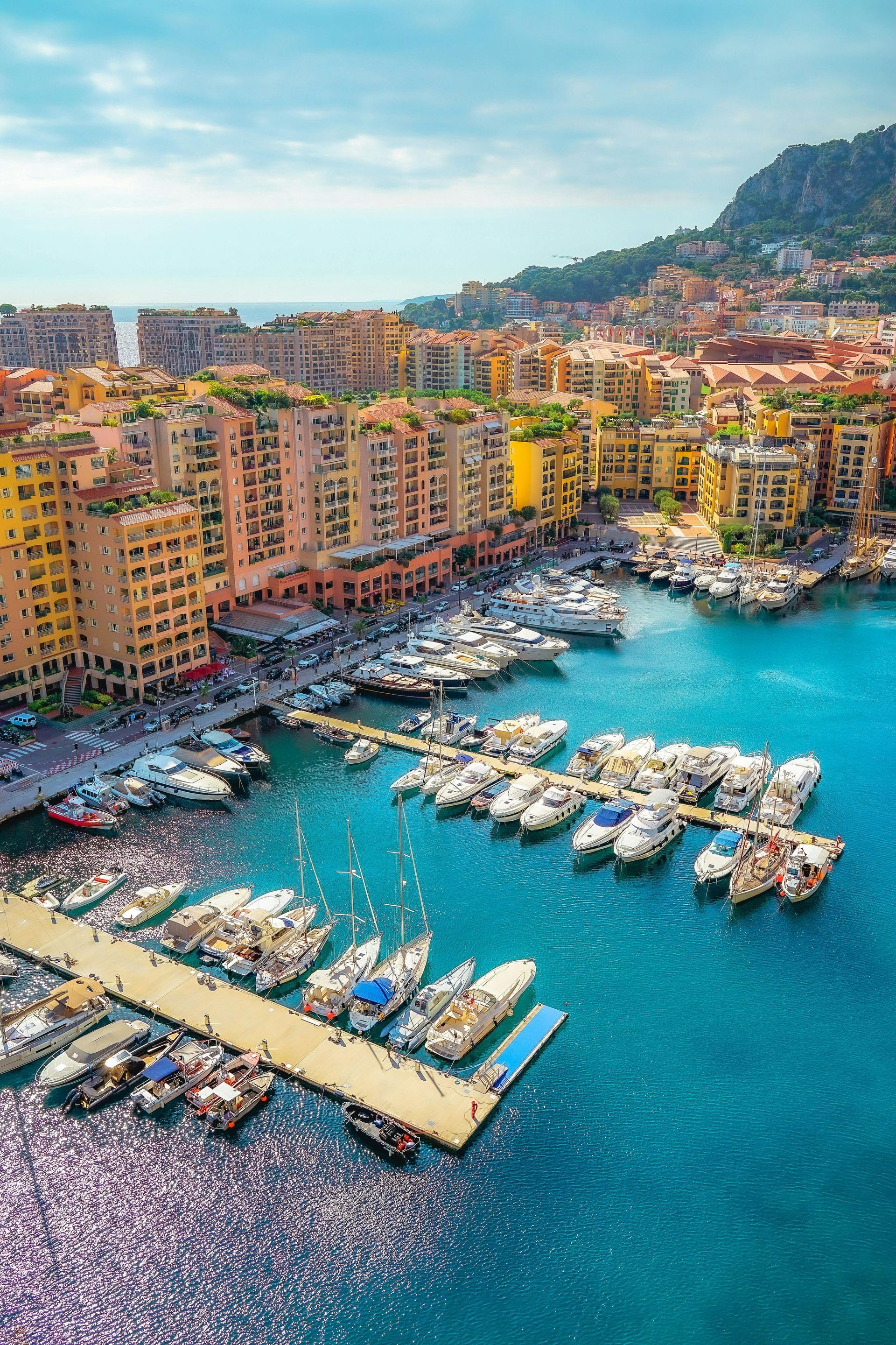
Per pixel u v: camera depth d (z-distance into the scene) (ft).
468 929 331.77
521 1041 279.69
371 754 447.01
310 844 381.40
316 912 337.72
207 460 552.41
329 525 625.82
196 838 383.45
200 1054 268.82
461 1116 252.62
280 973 303.48
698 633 632.38
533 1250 224.12
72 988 292.81
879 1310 212.84
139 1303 214.48
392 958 308.40
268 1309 212.64
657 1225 229.86
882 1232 228.84
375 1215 231.50
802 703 516.32
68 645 492.95
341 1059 271.90
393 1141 243.81
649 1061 275.18
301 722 481.05
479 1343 205.67
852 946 323.78
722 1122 256.11
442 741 465.06
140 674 479.41
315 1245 225.15
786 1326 209.26
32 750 437.58
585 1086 266.36
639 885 357.82
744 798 405.80
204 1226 229.86
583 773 431.84
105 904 343.87
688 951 320.91
